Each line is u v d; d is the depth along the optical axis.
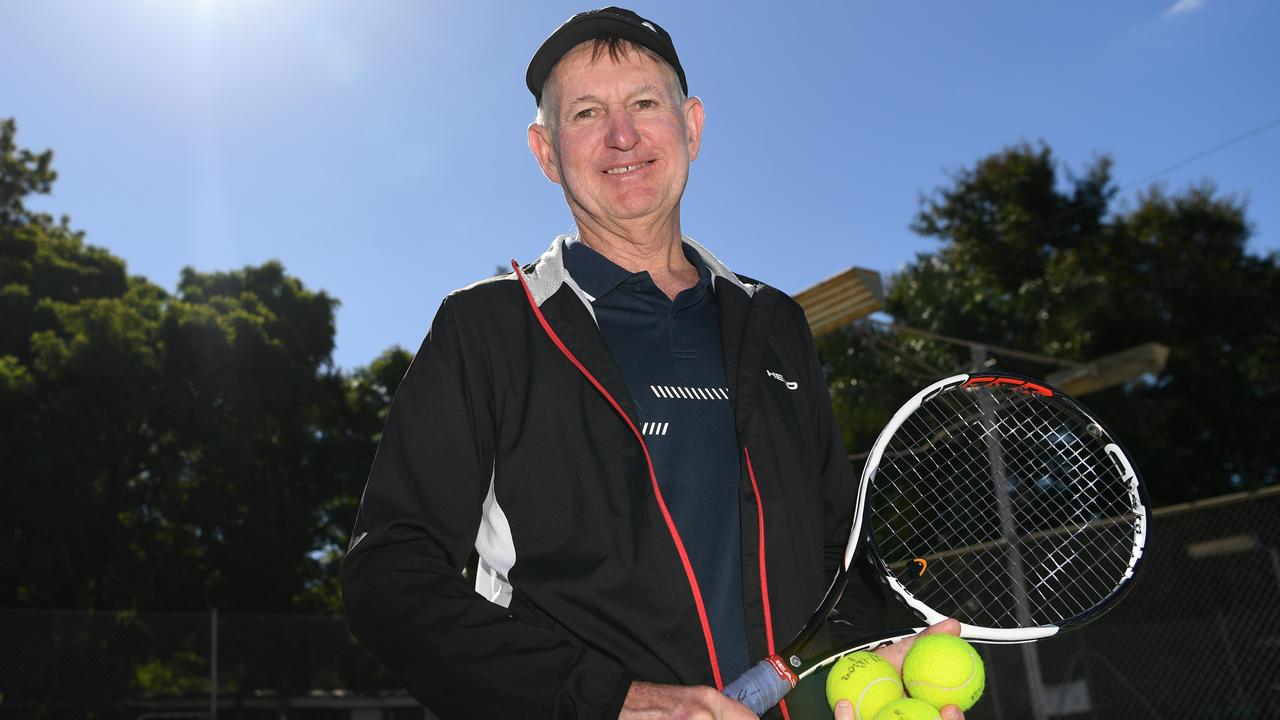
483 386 1.66
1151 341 21.56
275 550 23.81
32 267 26.36
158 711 10.57
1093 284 20.50
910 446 2.94
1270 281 24.30
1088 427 2.28
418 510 1.58
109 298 26.95
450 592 1.48
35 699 9.73
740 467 1.71
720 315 1.87
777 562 1.67
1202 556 10.33
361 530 1.60
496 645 1.43
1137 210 25.66
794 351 1.98
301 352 28.02
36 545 20.64
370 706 12.03
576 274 1.85
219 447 23.33
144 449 23.56
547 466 1.62
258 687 11.27
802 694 1.80
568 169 1.92
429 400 1.64
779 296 2.03
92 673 10.14
